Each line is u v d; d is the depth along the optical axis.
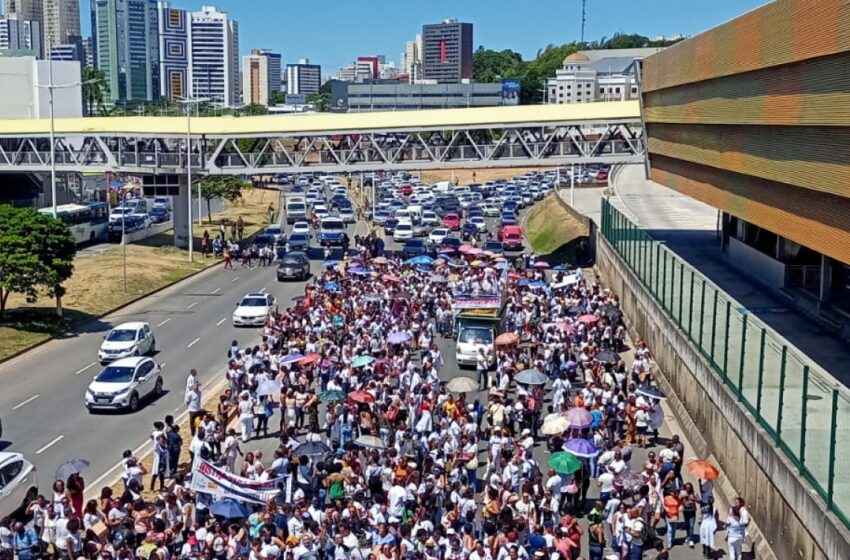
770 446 24.36
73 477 24.83
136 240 87.81
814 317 38.25
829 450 20.50
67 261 53.25
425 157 98.12
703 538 24.14
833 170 29.73
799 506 22.03
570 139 80.88
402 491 24.28
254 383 35.62
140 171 79.88
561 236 82.12
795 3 32.03
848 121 28.03
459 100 192.25
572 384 37.09
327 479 26.00
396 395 32.72
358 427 30.72
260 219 109.19
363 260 64.88
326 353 38.12
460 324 43.41
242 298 60.19
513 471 25.98
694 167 51.19
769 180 36.97
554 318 44.44
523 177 147.12
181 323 54.19
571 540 21.86
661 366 40.66
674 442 27.20
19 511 26.41
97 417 36.47
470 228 89.12
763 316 38.75
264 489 24.06
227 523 23.73
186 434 33.97
